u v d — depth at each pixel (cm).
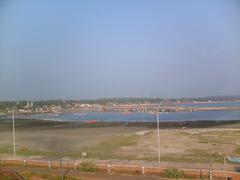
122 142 7062
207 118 14950
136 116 17988
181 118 15338
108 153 5691
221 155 5219
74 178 3797
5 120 15775
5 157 5409
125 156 5362
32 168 4456
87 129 10594
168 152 5656
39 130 10625
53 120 15775
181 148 6022
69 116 19962
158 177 3816
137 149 6066
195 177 3759
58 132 9844
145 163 4703
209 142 6619
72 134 9162
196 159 4956
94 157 5297
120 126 11412
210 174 3706
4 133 9825
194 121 12425
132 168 4081
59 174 4012
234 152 5466
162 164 4606
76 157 5306
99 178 3794
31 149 6494
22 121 14962
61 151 6084
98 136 8431
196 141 6819
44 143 7419
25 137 8681
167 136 7794
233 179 3628
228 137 7294
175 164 4591
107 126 11538
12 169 4378
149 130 9556
